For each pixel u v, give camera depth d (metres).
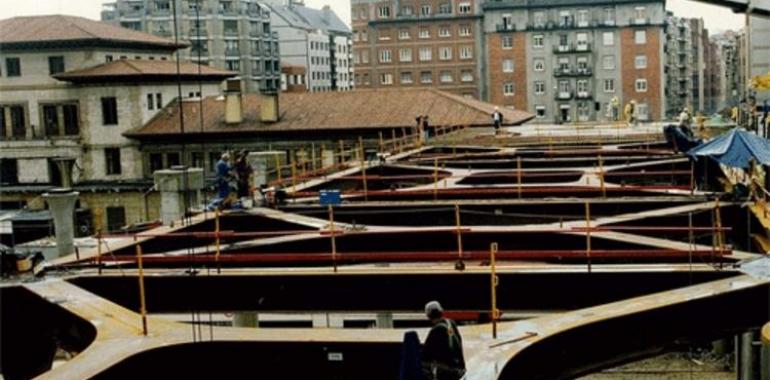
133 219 65.44
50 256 23.92
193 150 64.06
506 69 129.75
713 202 23.45
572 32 126.06
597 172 31.27
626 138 46.00
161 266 19.41
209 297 17.59
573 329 12.98
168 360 12.70
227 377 12.91
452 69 138.38
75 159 67.06
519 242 21.17
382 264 20.47
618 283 16.53
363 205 25.19
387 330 13.02
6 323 16.38
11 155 69.12
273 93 62.91
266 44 133.62
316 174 34.12
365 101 64.12
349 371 12.67
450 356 10.20
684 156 34.12
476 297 16.77
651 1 122.12
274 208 25.44
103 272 17.88
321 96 65.56
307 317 33.59
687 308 14.28
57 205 19.91
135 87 66.38
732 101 162.12
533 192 27.50
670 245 18.45
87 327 14.08
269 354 12.81
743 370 22.61
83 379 11.33
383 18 140.75
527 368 12.20
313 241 21.44
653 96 124.25
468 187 28.48
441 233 20.97
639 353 13.89
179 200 28.50
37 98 68.75
